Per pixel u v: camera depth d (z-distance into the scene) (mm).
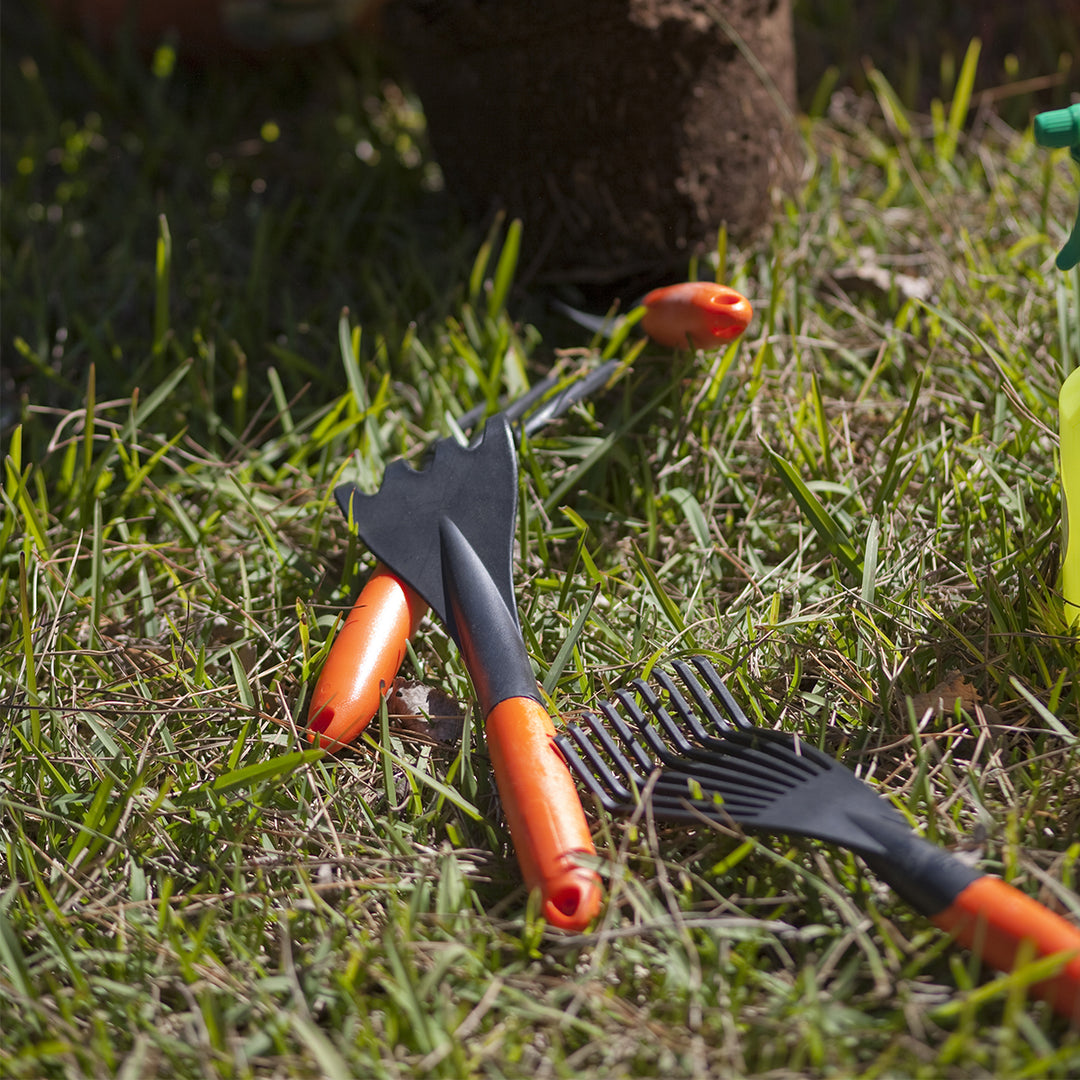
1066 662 1315
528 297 2111
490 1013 1045
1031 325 1925
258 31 2824
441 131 2107
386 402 1825
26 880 1229
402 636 1370
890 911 1091
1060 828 1176
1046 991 926
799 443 1683
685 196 1965
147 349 2086
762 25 1979
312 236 2309
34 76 2832
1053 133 1176
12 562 1632
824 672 1368
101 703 1390
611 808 1165
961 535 1555
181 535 1713
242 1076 967
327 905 1152
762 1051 973
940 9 2834
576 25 1806
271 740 1327
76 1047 1009
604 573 1542
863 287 2061
